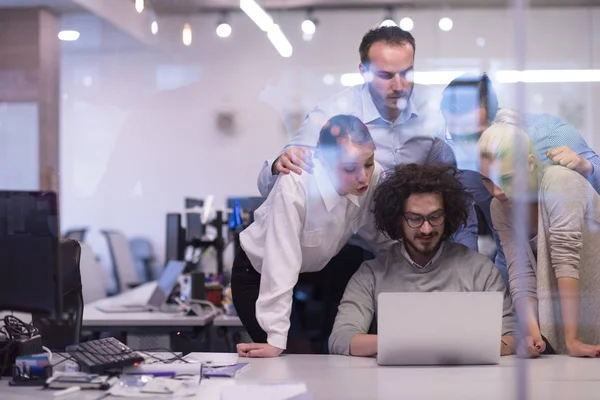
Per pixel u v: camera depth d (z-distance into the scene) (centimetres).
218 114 867
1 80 832
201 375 204
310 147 281
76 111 895
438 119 319
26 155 851
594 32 726
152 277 866
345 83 834
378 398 182
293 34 842
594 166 286
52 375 201
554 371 219
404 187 255
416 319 224
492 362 226
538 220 277
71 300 249
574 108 712
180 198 877
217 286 438
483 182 290
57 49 845
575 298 265
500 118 304
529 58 714
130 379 198
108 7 831
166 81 877
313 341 297
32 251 211
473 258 263
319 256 280
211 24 869
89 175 898
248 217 457
